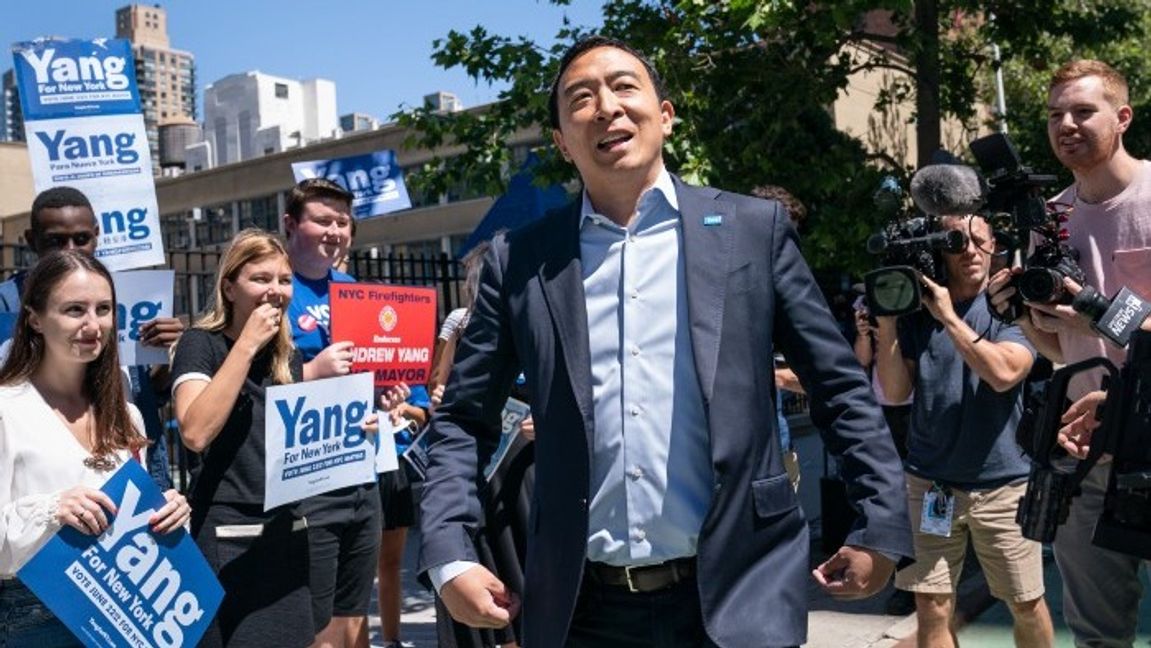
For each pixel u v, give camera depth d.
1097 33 10.73
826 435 2.65
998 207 3.88
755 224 2.70
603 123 2.68
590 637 2.70
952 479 4.65
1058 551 4.12
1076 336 3.99
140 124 5.65
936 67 9.98
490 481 4.93
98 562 3.43
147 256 5.63
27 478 3.48
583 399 2.64
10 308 4.73
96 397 3.69
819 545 8.89
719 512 2.53
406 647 6.46
